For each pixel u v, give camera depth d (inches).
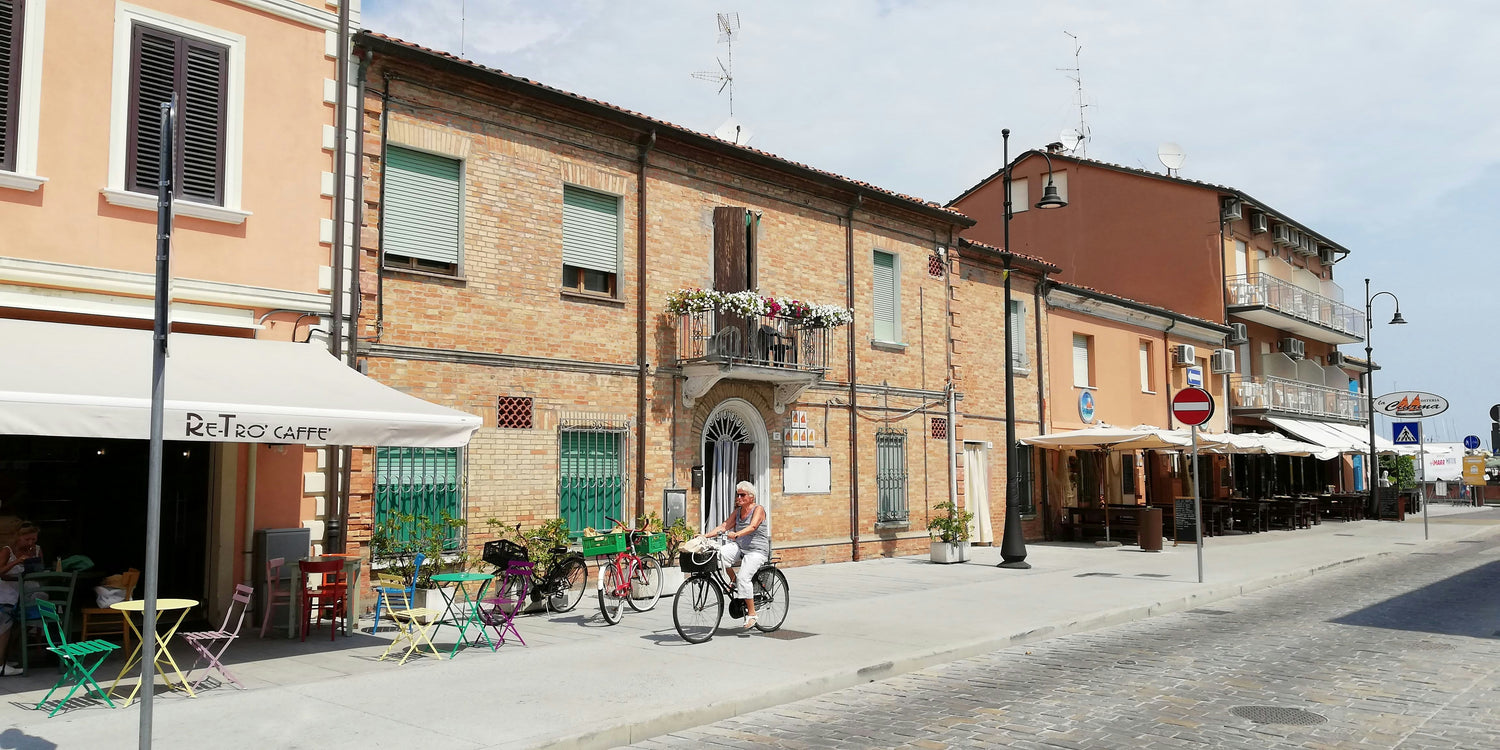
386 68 495.2
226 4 433.1
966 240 888.3
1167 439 903.1
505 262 539.8
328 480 456.4
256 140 438.6
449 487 509.7
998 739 268.4
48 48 386.0
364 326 476.1
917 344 818.8
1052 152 1409.9
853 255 760.3
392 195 503.5
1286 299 1408.7
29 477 390.6
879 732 279.3
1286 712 295.1
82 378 317.4
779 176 701.9
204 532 429.7
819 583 609.6
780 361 662.5
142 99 408.5
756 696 312.2
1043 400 991.0
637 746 270.7
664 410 616.1
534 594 486.6
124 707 289.7
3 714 281.3
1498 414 1716.3
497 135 542.3
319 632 425.1
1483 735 270.4
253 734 260.8
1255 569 688.4
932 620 460.1
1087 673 358.0
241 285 428.8
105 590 367.6
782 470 694.5
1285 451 1126.4
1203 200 1307.8
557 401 558.9
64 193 386.3
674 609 400.2
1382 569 741.3
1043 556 802.2
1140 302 1216.2
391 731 264.4
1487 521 1325.0
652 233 619.5
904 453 797.9
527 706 292.5
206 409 316.2
